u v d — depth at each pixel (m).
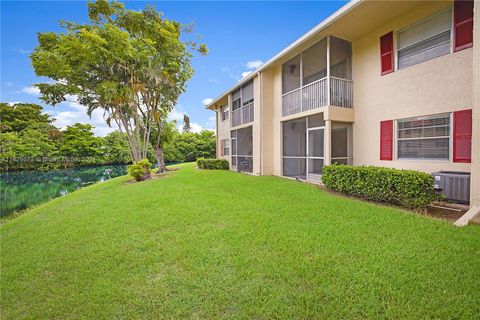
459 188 5.21
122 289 2.75
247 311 2.27
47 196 14.34
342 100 8.15
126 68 12.87
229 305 2.38
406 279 2.56
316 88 8.56
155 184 10.40
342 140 8.72
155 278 2.94
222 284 2.70
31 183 19.94
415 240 3.50
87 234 4.64
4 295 2.85
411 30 6.60
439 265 2.80
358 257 3.09
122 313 2.38
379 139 7.41
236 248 3.55
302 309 2.24
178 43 14.88
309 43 8.64
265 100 11.45
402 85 6.76
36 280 3.13
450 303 2.20
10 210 10.71
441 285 2.44
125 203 6.96
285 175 10.98
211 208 5.74
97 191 10.38
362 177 6.06
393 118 6.99
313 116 9.26
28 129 27.14
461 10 5.50
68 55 11.24
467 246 3.23
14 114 28.27
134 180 13.07
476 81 4.47
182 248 3.67
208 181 10.15
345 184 6.53
